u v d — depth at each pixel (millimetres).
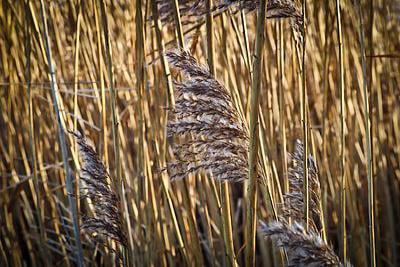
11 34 2166
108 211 1898
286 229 1668
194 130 1735
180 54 1736
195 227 1942
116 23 2178
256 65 1690
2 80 2223
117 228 1905
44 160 2312
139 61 1938
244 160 1757
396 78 2271
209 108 1730
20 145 2242
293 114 2135
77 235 2031
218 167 1760
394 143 2330
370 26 1898
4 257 2264
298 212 1788
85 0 2068
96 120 2199
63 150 2004
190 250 2053
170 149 2164
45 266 2215
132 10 2100
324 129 2084
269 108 2041
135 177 2215
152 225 2092
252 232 1741
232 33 2096
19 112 2246
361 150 2252
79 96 2219
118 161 1940
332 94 2184
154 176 2150
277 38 1911
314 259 1650
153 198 2057
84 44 2096
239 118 1745
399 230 2354
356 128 2199
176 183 2131
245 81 2145
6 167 2361
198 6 1777
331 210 2303
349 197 2209
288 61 2145
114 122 1914
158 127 2051
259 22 1679
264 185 1784
